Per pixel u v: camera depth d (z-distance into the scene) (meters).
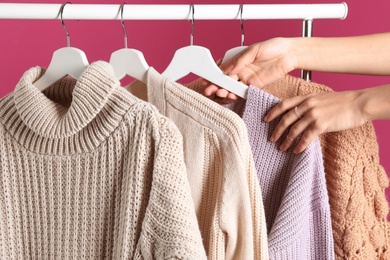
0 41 1.77
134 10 0.91
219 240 0.85
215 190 0.85
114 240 0.81
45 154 0.81
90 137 0.78
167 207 0.75
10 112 0.83
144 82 0.87
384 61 1.00
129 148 0.77
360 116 0.89
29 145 0.82
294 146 0.90
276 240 0.86
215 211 0.84
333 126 0.88
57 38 1.78
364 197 0.94
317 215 0.89
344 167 0.92
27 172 0.83
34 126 0.78
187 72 0.89
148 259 0.76
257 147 0.91
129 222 0.78
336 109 0.88
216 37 1.80
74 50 0.83
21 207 0.85
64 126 0.77
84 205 0.82
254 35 1.79
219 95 0.92
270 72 0.98
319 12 0.99
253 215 0.84
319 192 0.88
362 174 0.94
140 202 0.77
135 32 1.79
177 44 1.81
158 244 0.75
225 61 0.96
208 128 0.82
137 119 0.76
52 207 0.84
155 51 1.81
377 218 0.97
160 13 0.91
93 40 1.79
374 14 1.72
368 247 0.95
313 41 0.99
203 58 0.88
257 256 0.85
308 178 0.86
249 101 0.89
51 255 0.86
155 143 0.76
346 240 0.94
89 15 0.91
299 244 0.88
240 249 0.85
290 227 0.86
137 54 0.86
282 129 0.88
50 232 0.85
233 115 0.81
